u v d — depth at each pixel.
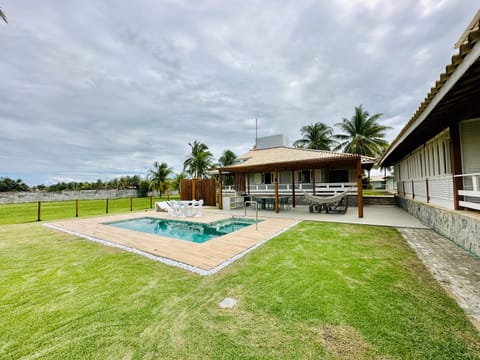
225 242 5.59
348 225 7.58
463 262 3.99
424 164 8.91
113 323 2.42
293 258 4.32
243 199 14.63
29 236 6.61
